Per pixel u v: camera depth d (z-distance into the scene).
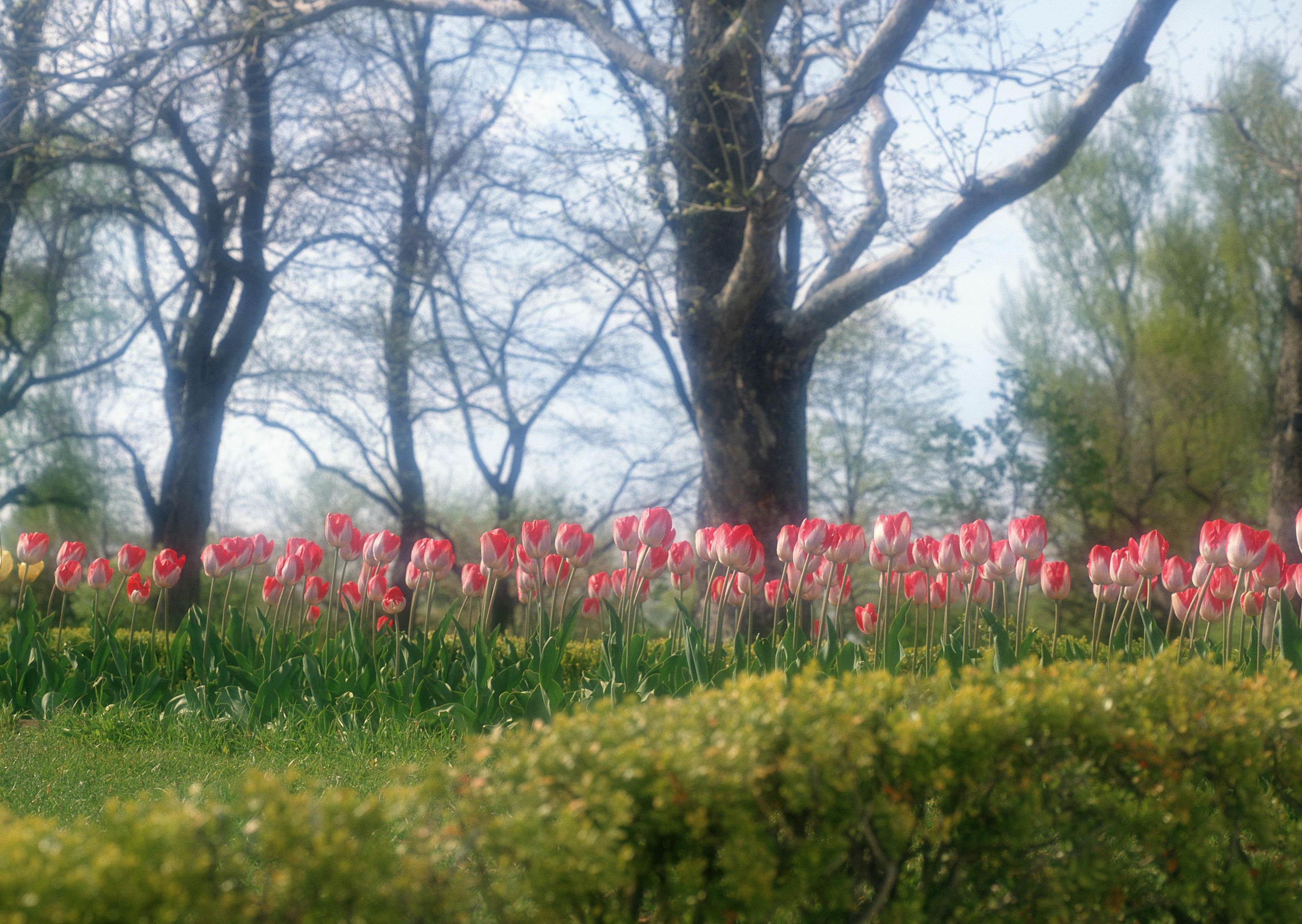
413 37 18.33
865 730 2.37
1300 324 11.40
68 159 13.36
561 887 2.09
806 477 10.81
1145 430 19.77
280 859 2.03
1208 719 2.70
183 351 15.99
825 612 4.91
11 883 1.73
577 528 5.53
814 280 11.52
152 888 1.83
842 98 8.83
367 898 2.01
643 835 2.21
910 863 2.76
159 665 6.92
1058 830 2.62
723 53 9.91
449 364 18.88
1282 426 11.42
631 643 5.26
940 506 15.27
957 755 2.38
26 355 16.19
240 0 13.22
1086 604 14.82
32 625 6.69
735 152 10.54
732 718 2.39
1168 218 21.42
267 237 16.23
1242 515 19.81
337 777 4.65
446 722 5.39
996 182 9.45
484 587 6.09
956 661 4.70
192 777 4.76
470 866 2.51
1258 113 17.75
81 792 4.53
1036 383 14.91
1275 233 20.31
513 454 19.78
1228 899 2.65
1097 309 21.50
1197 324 20.53
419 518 18.88
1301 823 2.96
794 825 2.39
